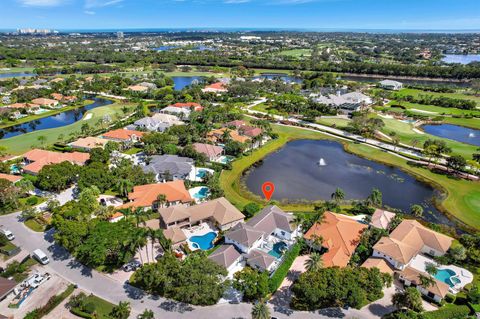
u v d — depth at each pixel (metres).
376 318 61.03
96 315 59.47
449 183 117.69
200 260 65.31
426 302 64.94
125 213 84.62
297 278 70.50
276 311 62.31
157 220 87.62
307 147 154.00
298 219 84.94
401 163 135.50
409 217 97.25
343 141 161.25
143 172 110.62
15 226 88.25
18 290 66.06
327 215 88.00
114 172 111.44
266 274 67.44
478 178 120.81
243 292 65.12
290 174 125.19
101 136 152.00
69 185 110.25
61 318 59.69
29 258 76.06
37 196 103.19
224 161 133.38
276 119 193.50
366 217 89.94
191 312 61.59
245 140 144.12
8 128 175.50
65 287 67.19
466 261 76.56
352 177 123.69
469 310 62.06
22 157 127.50
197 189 109.50
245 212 94.75
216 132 155.50
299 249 78.19
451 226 93.06
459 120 197.88
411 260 75.56
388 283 66.06
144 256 76.50
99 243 70.00
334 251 75.12
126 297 64.81
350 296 59.03
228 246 76.31
